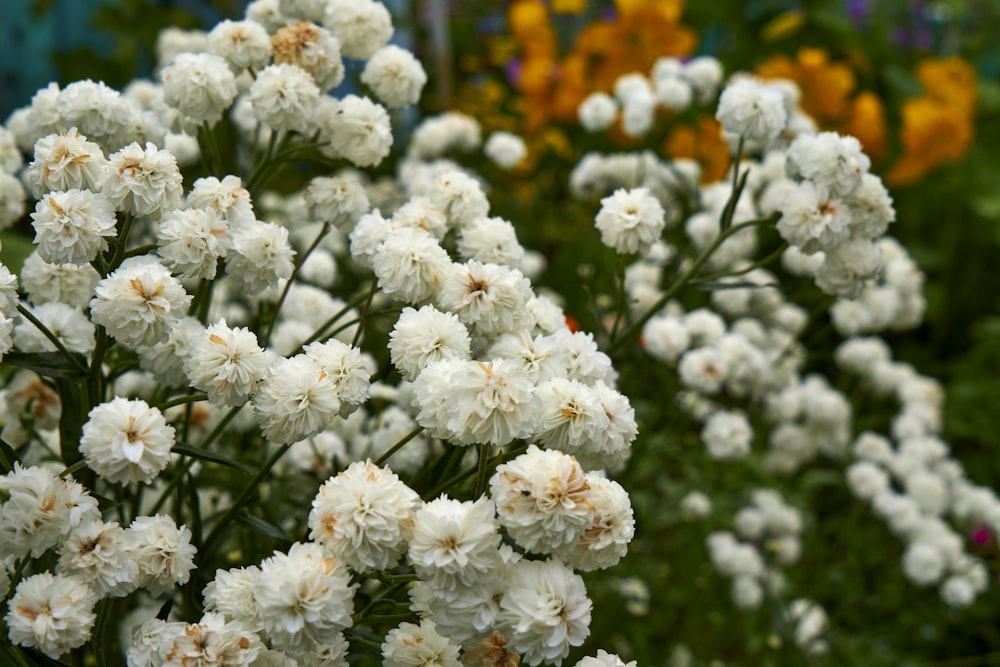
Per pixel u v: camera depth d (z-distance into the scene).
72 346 0.46
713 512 0.75
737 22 1.34
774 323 0.74
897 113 1.31
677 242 0.69
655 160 0.73
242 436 0.52
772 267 0.77
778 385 0.73
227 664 0.39
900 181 1.20
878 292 0.73
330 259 0.57
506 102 1.23
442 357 0.42
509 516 0.39
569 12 1.24
